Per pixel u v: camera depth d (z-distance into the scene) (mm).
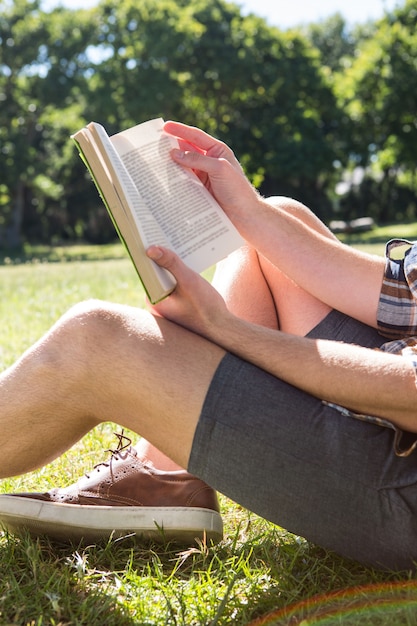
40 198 48844
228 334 1802
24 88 40344
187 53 37438
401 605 1793
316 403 1770
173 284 1768
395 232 40594
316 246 2035
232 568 2072
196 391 1765
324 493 1742
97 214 51125
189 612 1852
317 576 2018
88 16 39594
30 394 1861
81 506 2164
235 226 2004
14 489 2701
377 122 38469
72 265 19844
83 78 39625
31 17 39656
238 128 39625
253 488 1776
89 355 1814
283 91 39281
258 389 1759
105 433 3318
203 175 2012
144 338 1801
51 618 1770
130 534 2150
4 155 39531
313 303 2143
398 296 1998
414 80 36125
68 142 43438
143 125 1922
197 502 2188
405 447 1748
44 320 7035
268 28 39188
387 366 1716
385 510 1731
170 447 1823
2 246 42812
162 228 1830
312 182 50094
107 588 1937
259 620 1799
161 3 38500
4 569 2041
